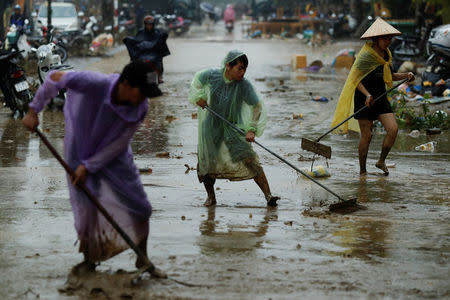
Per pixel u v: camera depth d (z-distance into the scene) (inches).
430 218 494.0
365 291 337.7
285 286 342.0
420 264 383.9
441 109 1062.4
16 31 1683.1
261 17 4456.2
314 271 366.9
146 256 357.7
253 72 1748.3
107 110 329.1
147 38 1333.7
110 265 370.9
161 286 338.6
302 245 418.0
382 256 398.3
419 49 2004.2
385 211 514.9
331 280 352.8
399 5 2433.6
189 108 1126.4
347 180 629.0
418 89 1240.2
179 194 567.2
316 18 3481.8
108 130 333.4
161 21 3410.4
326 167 686.5
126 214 346.3
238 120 521.0
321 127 944.9
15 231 438.0
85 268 353.7
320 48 2637.8
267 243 421.1
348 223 476.1
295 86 1454.2
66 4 2365.9
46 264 370.3
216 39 3176.7
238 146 520.1
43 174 634.2
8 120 986.7
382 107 650.2
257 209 519.2
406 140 847.7
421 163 712.4
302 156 734.5
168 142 834.2
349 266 377.1
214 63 1947.6
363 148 656.4
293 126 954.1
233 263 378.3
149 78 323.9
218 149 522.9
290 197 561.9
